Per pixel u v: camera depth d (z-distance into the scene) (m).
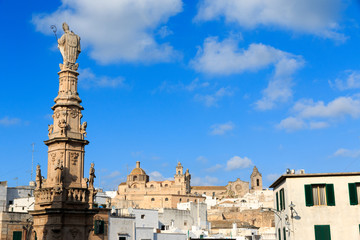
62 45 47.16
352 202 51.09
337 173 52.03
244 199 197.50
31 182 109.31
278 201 60.12
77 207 43.69
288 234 52.00
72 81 46.59
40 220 44.16
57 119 45.38
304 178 52.56
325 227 50.91
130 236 83.44
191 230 112.56
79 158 45.06
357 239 50.19
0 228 71.81
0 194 94.69
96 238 76.81
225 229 117.75
